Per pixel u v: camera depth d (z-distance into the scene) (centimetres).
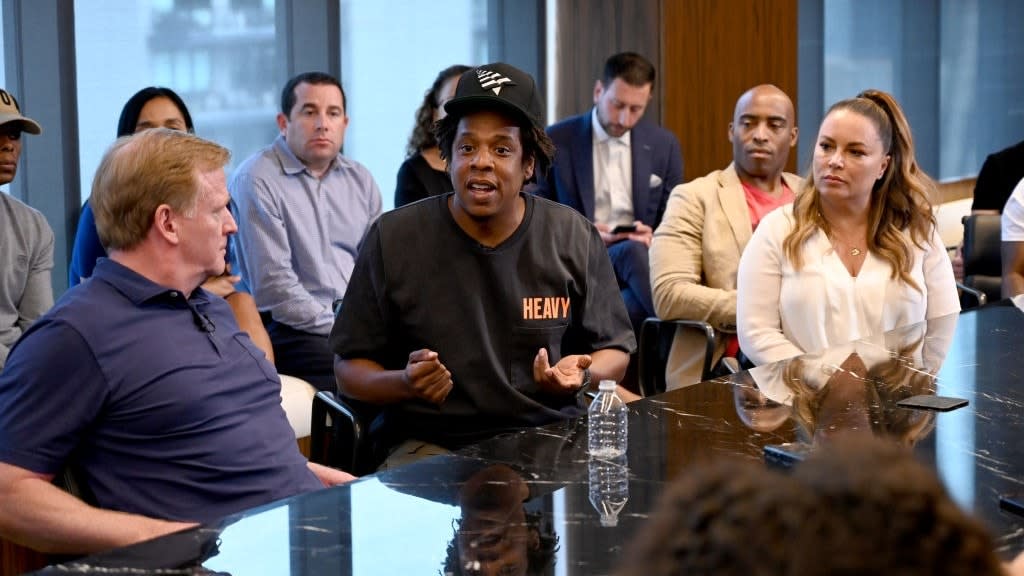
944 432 189
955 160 950
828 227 303
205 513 195
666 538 35
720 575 34
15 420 183
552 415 246
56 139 419
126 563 134
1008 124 980
